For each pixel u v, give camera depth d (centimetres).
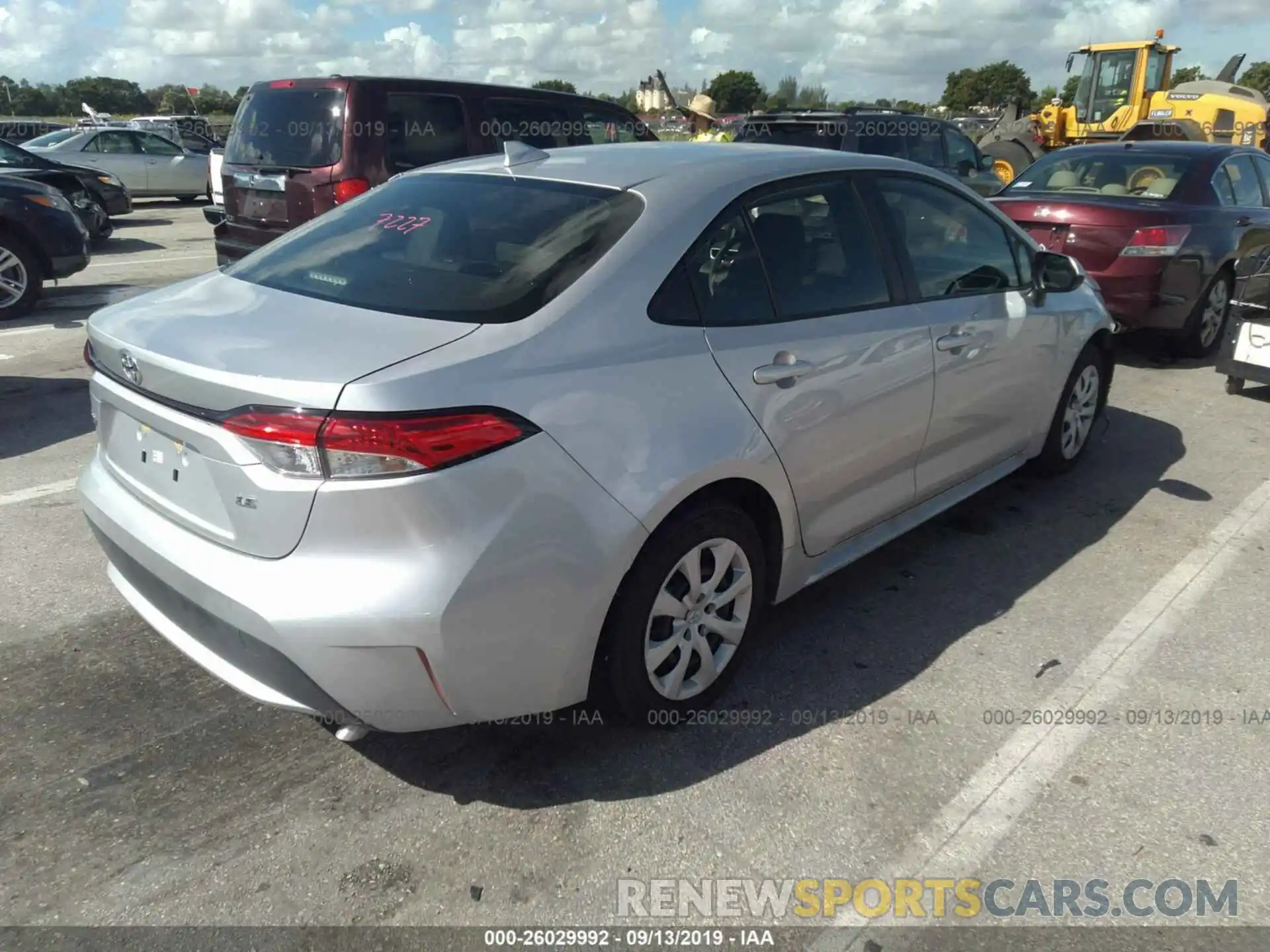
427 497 230
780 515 317
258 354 246
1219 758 297
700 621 302
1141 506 487
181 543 258
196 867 251
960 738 305
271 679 247
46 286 1027
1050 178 799
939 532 455
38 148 1781
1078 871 255
